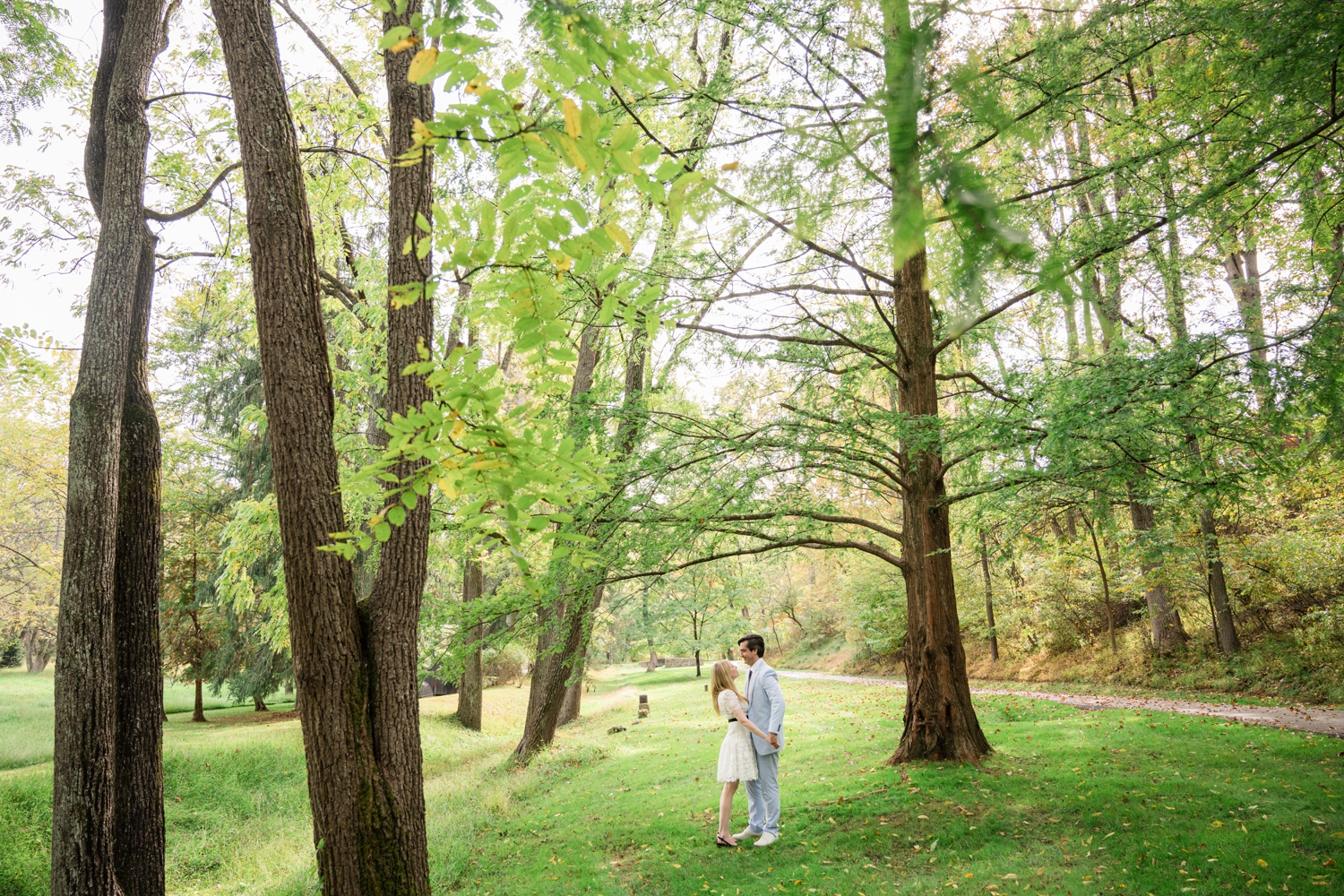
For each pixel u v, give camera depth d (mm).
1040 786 7133
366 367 10977
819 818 6895
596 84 1257
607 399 8234
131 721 5730
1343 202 4879
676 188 953
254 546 11242
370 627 4812
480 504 2119
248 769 13102
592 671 45750
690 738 13344
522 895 6051
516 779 11555
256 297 4742
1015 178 2934
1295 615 14031
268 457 19172
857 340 9891
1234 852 5191
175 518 20391
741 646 6828
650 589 9242
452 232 1863
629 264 7391
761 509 8141
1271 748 8148
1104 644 17938
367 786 4531
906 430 7008
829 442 7957
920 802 6938
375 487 2232
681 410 10094
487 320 2176
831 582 33812
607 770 11086
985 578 21406
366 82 11664
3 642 34688
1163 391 5484
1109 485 6746
